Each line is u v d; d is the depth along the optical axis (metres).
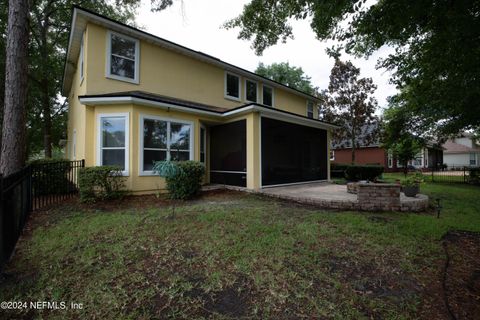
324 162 11.41
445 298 2.26
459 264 2.96
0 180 2.57
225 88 11.22
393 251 3.24
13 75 5.25
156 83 8.80
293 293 2.28
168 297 2.21
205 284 2.40
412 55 4.81
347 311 2.04
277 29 5.70
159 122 7.70
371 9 3.22
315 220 4.58
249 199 6.79
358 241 3.56
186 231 3.88
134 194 6.98
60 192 6.95
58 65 13.66
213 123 9.49
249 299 2.18
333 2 3.36
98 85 7.38
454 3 2.69
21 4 5.34
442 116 8.38
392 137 13.09
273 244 3.35
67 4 12.38
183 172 6.60
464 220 4.84
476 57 3.15
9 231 3.00
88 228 4.03
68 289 2.34
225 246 3.28
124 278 2.51
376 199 5.58
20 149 5.30
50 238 3.62
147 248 3.23
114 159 7.09
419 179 6.61
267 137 8.58
